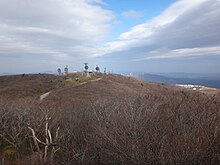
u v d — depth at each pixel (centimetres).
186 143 543
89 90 4047
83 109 1229
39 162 780
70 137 907
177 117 679
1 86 5725
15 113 1223
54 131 1034
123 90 4462
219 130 546
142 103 828
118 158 611
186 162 519
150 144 564
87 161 693
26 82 5722
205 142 535
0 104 1334
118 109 825
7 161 898
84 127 991
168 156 532
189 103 770
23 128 1119
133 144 575
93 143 736
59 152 829
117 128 638
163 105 801
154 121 651
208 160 524
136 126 607
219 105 730
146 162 545
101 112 995
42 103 2042
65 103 2044
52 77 6481
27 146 1024
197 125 607
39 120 1116
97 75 7344
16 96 3875
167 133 604
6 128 1127
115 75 7700
